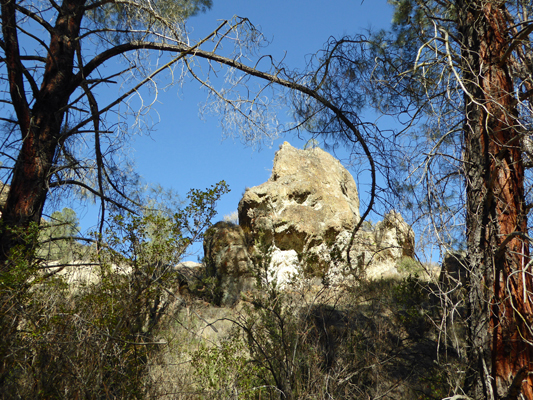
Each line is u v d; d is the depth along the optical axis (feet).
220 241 54.34
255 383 20.44
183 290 45.68
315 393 18.99
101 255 19.72
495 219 14.92
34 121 24.36
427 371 23.53
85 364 16.69
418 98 21.13
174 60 25.17
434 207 14.64
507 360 14.12
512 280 14.48
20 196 23.03
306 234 55.83
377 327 26.73
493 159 14.74
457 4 18.35
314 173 63.31
